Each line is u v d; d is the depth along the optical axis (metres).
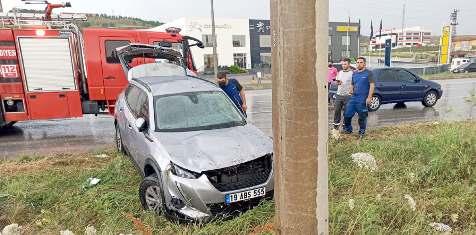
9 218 4.30
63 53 9.12
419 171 5.04
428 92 12.74
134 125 5.40
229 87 7.02
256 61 59.56
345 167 5.42
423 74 31.70
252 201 4.20
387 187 4.50
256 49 59.25
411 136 7.02
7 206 4.55
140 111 5.50
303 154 1.62
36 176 5.65
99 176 5.54
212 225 3.85
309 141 1.61
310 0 1.48
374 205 3.80
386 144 6.38
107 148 7.57
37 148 7.80
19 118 9.02
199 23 53.44
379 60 60.00
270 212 3.97
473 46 84.69
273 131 1.75
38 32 8.85
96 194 4.86
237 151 4.30
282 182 1.72
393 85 12.12
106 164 6.28
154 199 4.41
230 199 4.05
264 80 32.81
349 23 62.88
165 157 4.21
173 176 4.05
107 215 4.28
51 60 9.05
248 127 5.12
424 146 6.05
